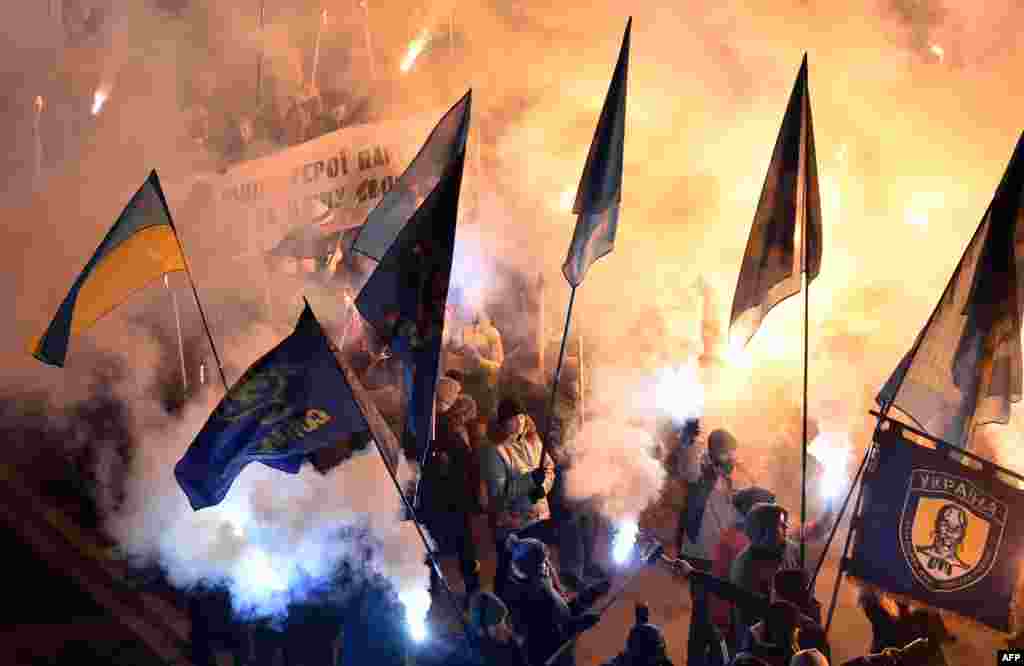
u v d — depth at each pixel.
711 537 10.52
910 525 8.83
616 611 11.55
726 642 10.11
